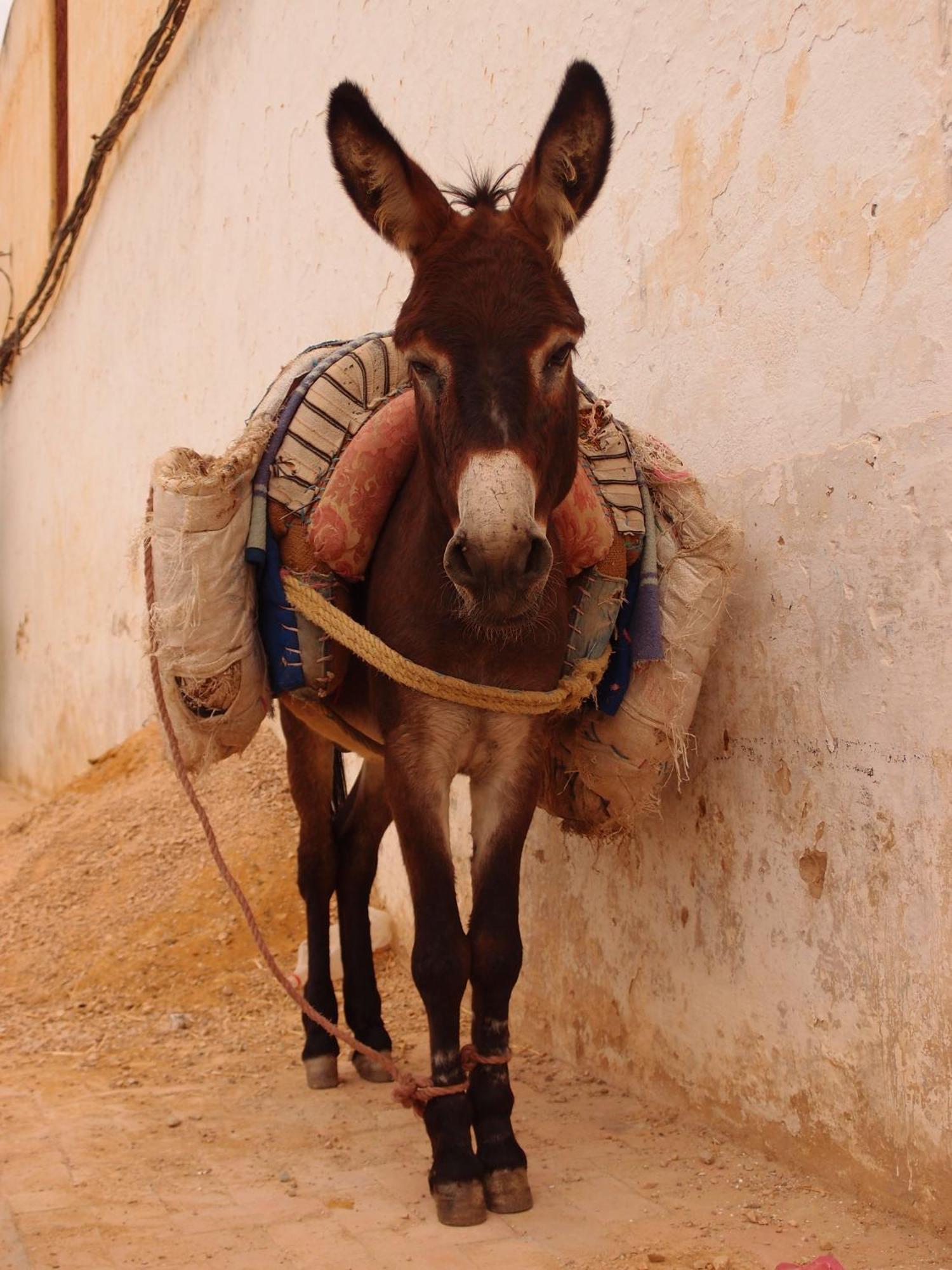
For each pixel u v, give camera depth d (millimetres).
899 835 2609
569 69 2689
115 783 7176
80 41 11266
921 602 2557
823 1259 2289
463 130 4602
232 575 3031
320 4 6000
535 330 2406
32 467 13711
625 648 3094
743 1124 3088
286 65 6453
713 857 3229
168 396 8664
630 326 3639
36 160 13406
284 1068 3869
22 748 13867
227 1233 2607
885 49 2670
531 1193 2777
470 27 4539
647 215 3547
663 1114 3348
